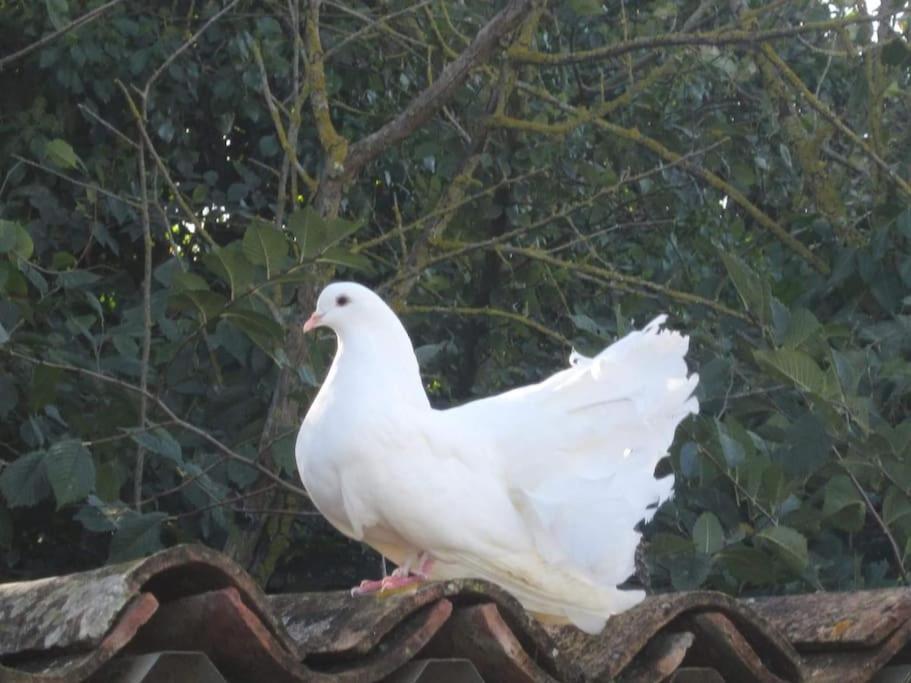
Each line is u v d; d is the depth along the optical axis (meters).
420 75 13.34
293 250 10.52
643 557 8.46
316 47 11.09
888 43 11.36
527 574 6.36
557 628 6.20
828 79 13.89
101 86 12.12
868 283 10.36
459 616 5.34
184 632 5.05
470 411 6.71
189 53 12.52
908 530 8.59
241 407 10.17
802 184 12.80
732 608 5.75
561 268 11.53
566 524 6.19
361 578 12.30
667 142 12.87
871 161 11.97
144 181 9.98
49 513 10.89
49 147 10.11
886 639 5.98
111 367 9.53
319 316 7.09
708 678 5.84
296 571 12.30
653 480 6.32
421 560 6.64
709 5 12.42
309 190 12.50
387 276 12.98
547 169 11.75
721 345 10.00
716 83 13.55
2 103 12.45
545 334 11.51
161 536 10.52
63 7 10.62
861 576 9.21
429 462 6.45
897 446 8.43
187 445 10.12
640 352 6.49
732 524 9.05
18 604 5.14
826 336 9.46
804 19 13.27
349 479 6.51
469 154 11.36
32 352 9.41
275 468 9.91
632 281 10.86
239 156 13.48
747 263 11.35
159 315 9.82
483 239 12.35
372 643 5.09
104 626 4.69
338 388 6.79
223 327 9.45
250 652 4.98
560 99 12.61
